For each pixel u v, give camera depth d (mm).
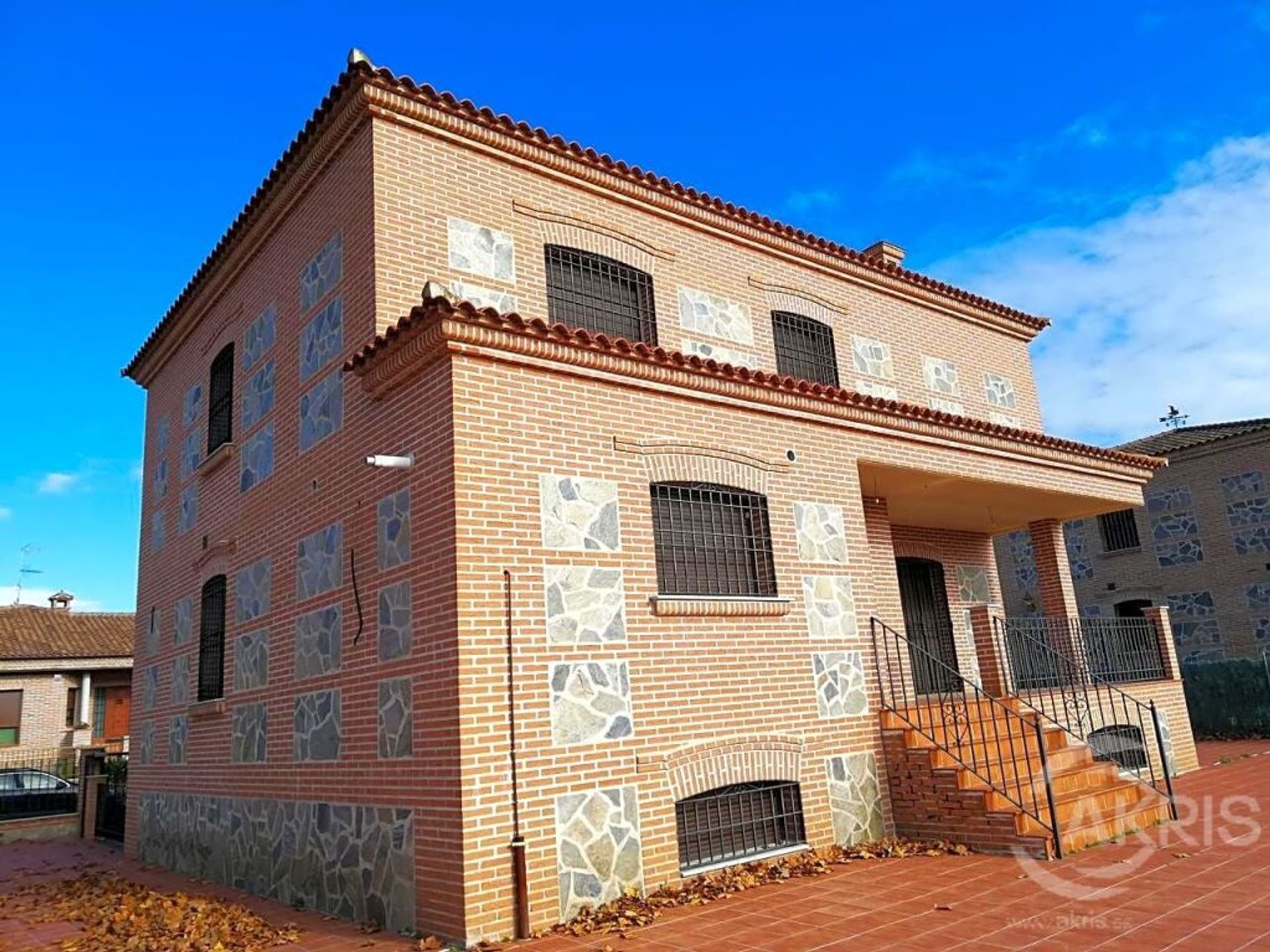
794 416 10625
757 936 6625
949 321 16922
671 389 9445
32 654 26734
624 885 7809
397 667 8148
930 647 15117
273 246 12164
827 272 14820
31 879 13148
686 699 8742
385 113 10008
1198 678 22922
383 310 9445
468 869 6941
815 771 9609
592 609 8281
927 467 12070
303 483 10430
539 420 8383
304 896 9195
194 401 14398
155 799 13969
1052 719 11617
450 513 7691
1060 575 15844
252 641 11219
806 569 10281
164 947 7754
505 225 10789
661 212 12609
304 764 9555
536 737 7598
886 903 7363
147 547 15852
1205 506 25625
